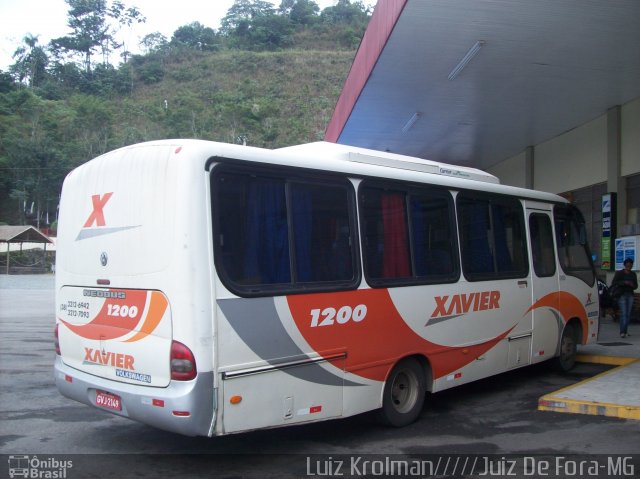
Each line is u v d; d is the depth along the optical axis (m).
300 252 5.27
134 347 4.80
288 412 5.03
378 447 5.62
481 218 7.36
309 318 5.23
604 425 6.29
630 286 11.73
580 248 9.29
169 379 4.55
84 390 5.28
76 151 75.12
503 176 20.91
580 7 9.12
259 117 94.88
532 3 9.03
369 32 12.34
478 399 7.53
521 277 7.86
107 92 105.69
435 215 6.70
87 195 5.44
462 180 7.17
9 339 13.12
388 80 12.69
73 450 5.52
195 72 115.94
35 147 74.12
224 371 4.59
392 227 6.18
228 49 131.00
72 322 5.51
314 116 96.38
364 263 5.80
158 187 4.75
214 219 4.68
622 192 14.34
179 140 4.83
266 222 5.04
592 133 15.76
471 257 7.11
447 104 14.44
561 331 8.65
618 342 11.16
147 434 6.01
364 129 16.84
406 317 6.16
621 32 10.05
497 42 10.62
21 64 105.69
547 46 10.77
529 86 13.01
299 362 5.12
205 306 4.52
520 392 7.91
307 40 136.62
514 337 7.67
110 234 5.12
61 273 5.72
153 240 4.74
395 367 6.12
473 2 9.04
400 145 18.86
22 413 6.79
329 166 5.61
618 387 7.45
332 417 5.40
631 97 13.81
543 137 17.62
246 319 4.77
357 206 5.82
